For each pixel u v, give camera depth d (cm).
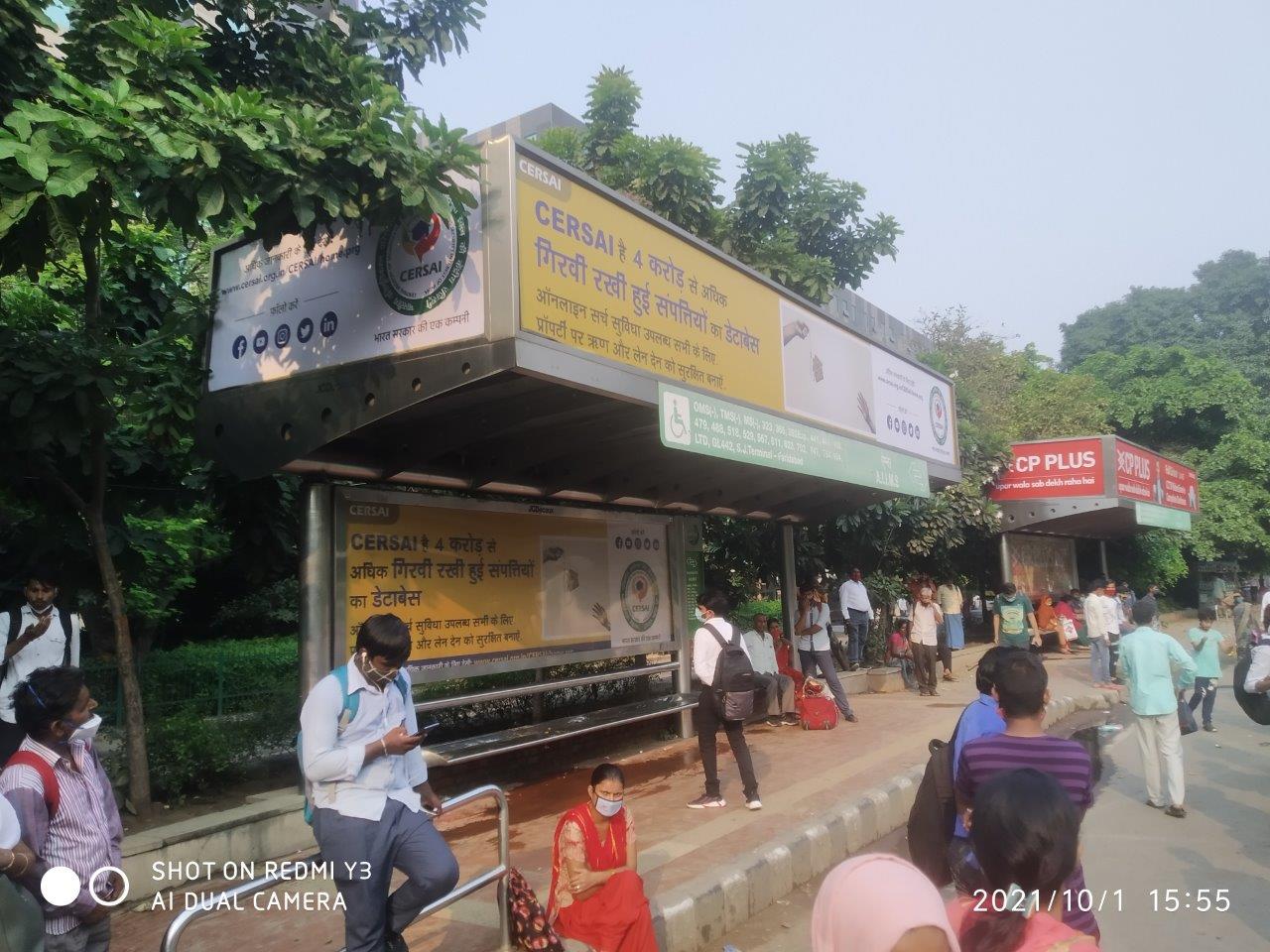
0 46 493
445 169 466
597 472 751
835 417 899
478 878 380
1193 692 1084
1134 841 631
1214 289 5578
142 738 545
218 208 418
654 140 1186
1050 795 173
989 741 285
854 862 161
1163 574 2628
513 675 868
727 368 711
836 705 1084
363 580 606
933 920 146
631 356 586
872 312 3269
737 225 1267
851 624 1378
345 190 454
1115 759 917
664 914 441
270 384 562
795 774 763
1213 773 846
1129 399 3067
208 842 507
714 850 546
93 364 511
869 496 1093
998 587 1853
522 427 649
